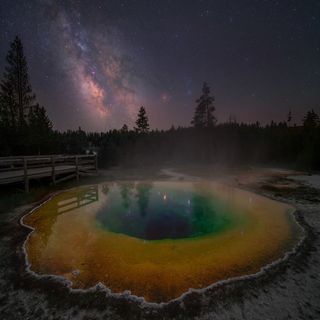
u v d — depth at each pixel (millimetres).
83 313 2871
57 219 6797
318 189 11125
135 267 4035
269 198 9398
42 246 4895
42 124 20906
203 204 9242
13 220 6496
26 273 3779
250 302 3057
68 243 5105
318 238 5246
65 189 11211
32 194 9461
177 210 8484
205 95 31625
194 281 3570
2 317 2805
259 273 3787
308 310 2900
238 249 4801
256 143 28906
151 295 3223
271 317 2781
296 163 23453
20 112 18984
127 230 6383
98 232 5891
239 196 10031
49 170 12125
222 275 3748
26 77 19281
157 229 6496
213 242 5270
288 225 6211
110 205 9000
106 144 29531
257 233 5727
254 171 19422
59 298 3148
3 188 9625
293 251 4594
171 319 2775
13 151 16859
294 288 3355
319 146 21562
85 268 3982
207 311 2896
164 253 4656
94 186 12461
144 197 10422
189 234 6074
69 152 26312
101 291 3311
